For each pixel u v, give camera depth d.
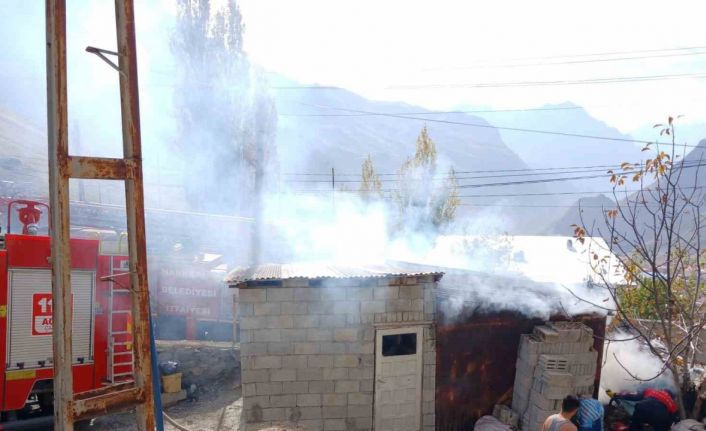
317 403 8.19
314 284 8.10
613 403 8.06
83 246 8.49
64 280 4.05
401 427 8.41
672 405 7.45
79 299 8.42
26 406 8.61
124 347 8.79
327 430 8.21
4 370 7.80
